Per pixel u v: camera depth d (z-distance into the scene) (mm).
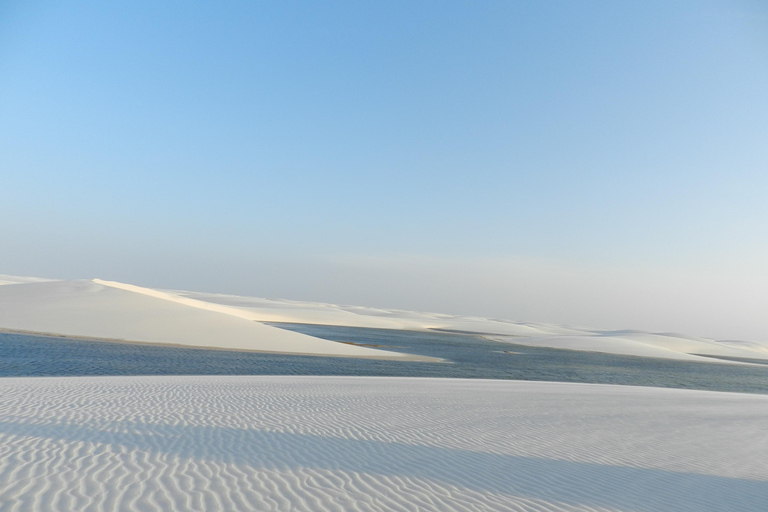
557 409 15555
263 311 98625
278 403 13680
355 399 15352
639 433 12117
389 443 9500
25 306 41344
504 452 9328
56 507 5398
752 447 11109
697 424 13992
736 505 7043
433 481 7266
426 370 33438
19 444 7793
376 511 5934
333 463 7867
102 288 48188
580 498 6926
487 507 6340
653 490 7488
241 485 6520
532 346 74062
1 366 22406
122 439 8500
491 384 23156
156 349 33281
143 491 6055
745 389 36406
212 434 9289
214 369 26219
